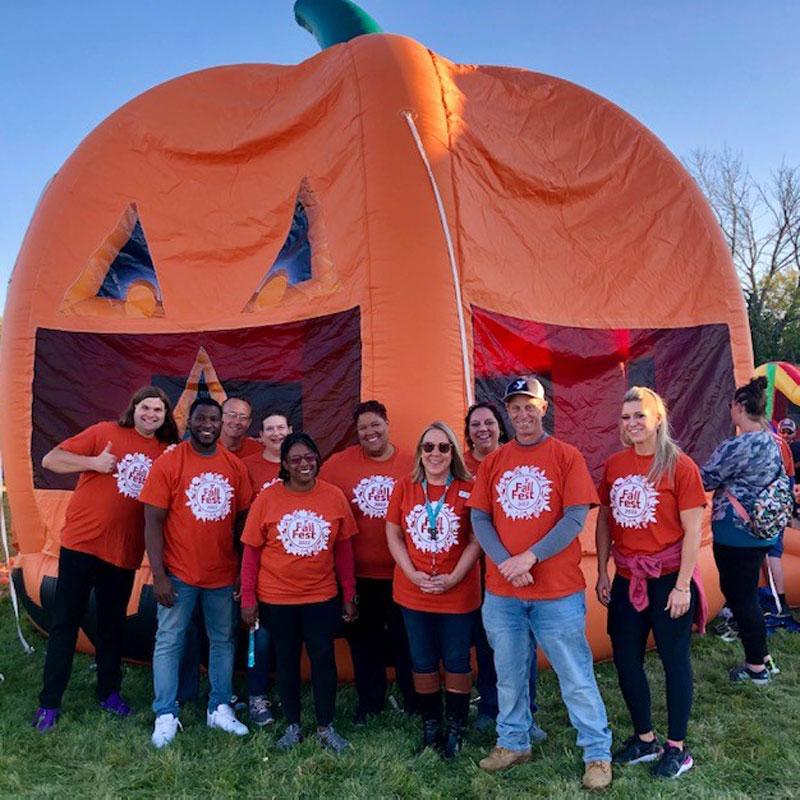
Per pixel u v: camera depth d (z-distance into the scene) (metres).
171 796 3.22
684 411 5.41
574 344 5.09
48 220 5.36
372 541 4.00
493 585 3.41
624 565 3.46
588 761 3.29
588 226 5.43
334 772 3.43
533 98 5.66
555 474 3.35
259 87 5.64
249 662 3.79
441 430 3.59
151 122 5.46
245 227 5.13
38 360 5.20
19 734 3.82
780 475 4.25
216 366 4.97
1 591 7.00
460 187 4.84
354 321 4.62
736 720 3.90
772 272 28.05
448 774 3.42
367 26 6.70
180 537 3.79
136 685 4.59
